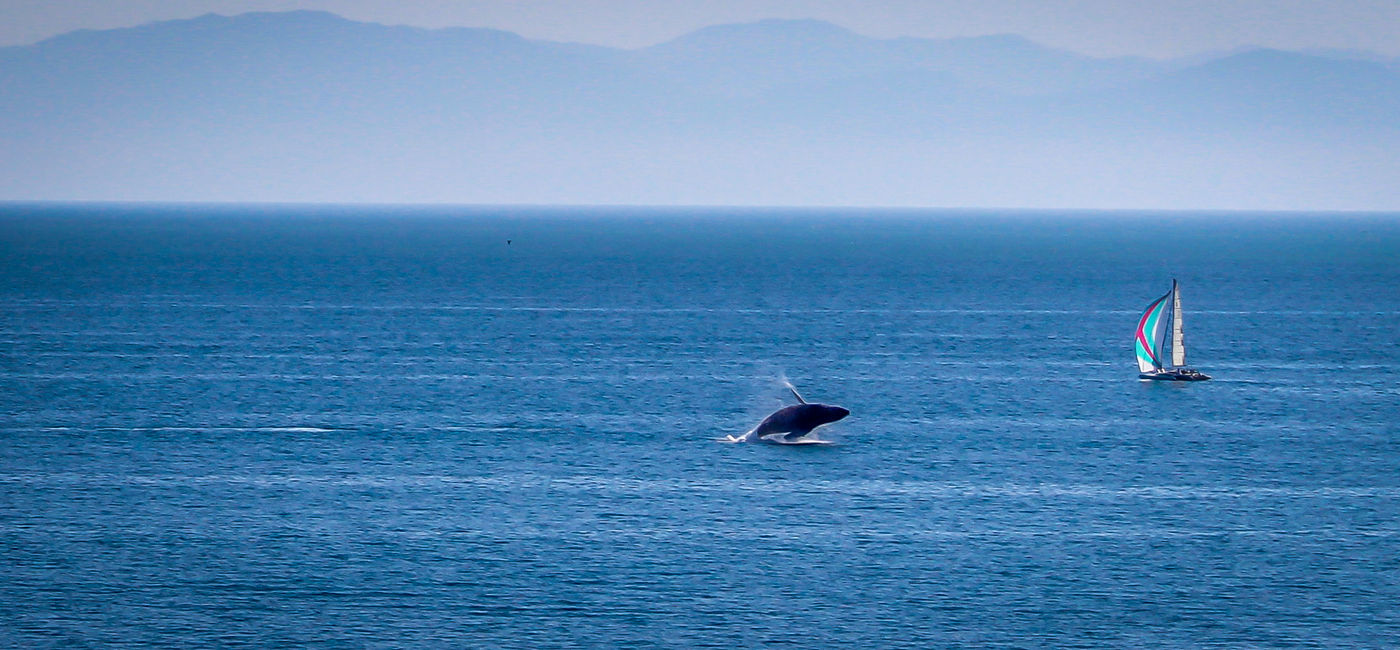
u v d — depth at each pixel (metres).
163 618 181.38
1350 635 179.75
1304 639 178.50
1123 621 183.38
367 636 176.88
